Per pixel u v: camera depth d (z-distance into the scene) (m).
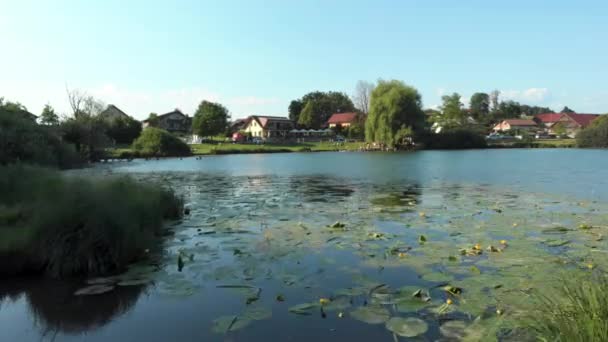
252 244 7.88
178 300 5.30
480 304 4.76
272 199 14.06
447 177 21.52
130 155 48.22
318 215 10.90
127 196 8.81
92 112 45.91
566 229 8.62
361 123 85.94
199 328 4.55
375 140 64.50
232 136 96.06
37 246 6.55
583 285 4.07
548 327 3.43
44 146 25.77
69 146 31.69
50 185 8.33
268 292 5.49
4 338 4.49
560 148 66.56
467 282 5.50
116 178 10.30
